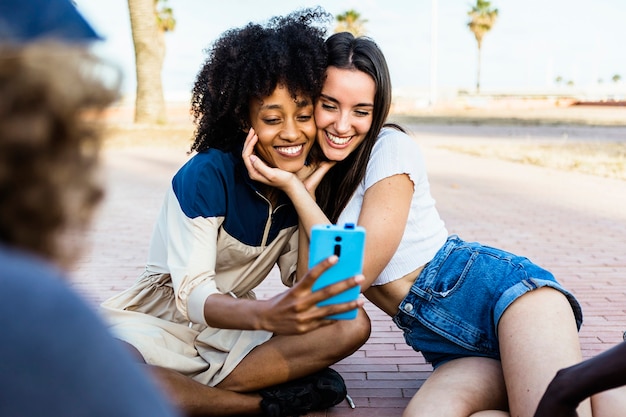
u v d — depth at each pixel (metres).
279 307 2.15
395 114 32.34
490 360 2.73
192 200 2.61
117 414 0.79
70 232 0.95
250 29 2.61
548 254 5.91
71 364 0.77
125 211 7.72
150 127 18.70
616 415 2.35
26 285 0.78
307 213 2.61
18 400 0.74
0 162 0.86
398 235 2.68
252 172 2.62
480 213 7.70
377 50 2.67
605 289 4.93
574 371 2.00
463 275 2.71
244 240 2.77
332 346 2.76
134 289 2.90
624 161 12.39
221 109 2.68
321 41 2.61
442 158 13.24
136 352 2.62
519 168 11.71
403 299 2.80
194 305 2.51
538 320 2.51
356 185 2.79
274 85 2.53
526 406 2.37
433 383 2.65
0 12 0.85
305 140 2.68
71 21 0.90
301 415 2.97
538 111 35.22
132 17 19.88
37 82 0.86
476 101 39.62
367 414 3.04
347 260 2.11
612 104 39.59
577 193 9.06
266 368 2.76
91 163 0.94
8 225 0.89
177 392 2.58
